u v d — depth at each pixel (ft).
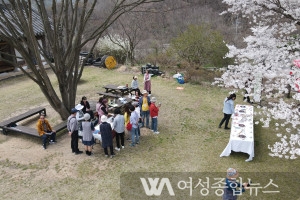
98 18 62.75
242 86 23.32
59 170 24.25
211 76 46.37
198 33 47.26
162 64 54.08
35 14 57.88
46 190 21.81
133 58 62.49
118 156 26.25
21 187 22.20
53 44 28.68
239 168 23.97
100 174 23.63
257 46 22.91
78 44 30.91
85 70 56.65
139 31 66.39
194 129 31.35
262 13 23.02
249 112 30.71
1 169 24.54
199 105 37.86
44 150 27.48
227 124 31.07
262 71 21.47
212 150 26.94
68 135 30.58
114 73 54.29
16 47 28.73
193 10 66.28
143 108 30.81
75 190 21.76
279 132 29.99
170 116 34.81
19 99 41.98
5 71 54.24
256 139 28.81
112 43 62.95
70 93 33.42
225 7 65.16
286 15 21.13
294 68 20.47
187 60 49.21
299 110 21.40
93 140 26.02
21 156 26.45
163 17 65.98
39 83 31.32
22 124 33.40
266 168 23.91
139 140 29.09
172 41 50.65
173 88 44.80
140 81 49.03
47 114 35.99
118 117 25.91
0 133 31.14
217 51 46.32
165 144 28.27
